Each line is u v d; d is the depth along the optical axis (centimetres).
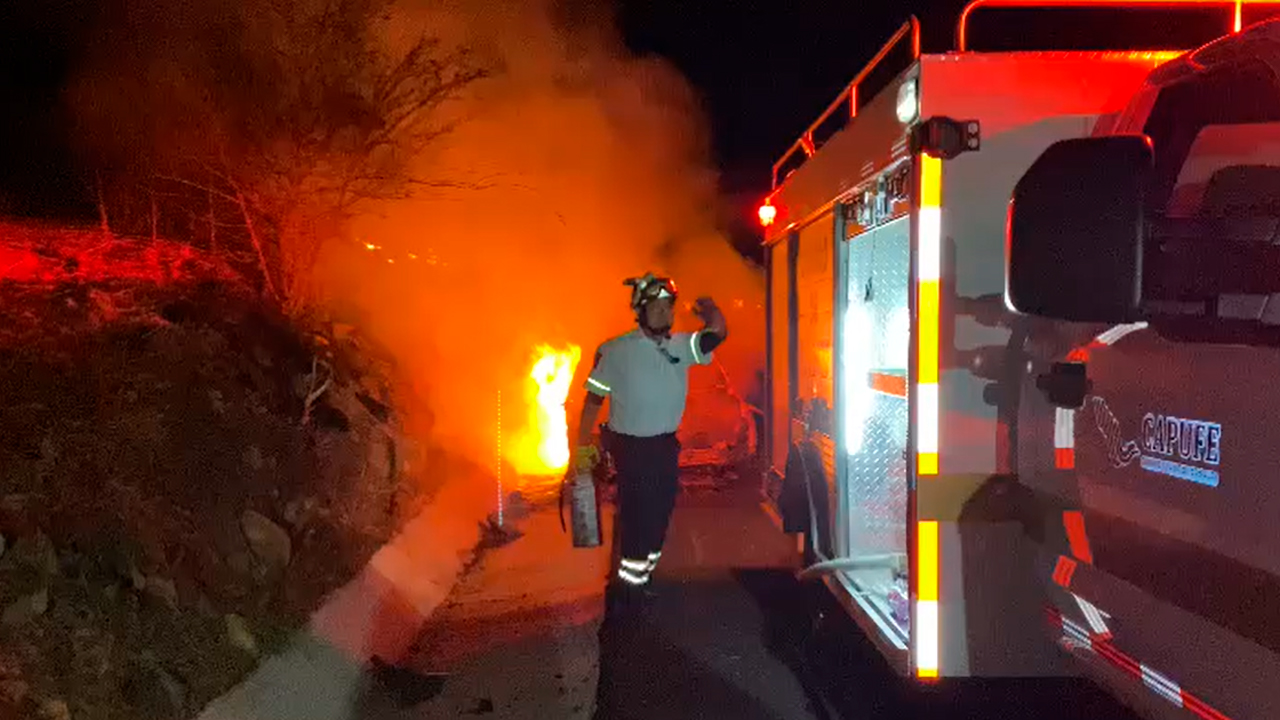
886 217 525
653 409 671
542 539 977
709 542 945
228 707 461
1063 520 395
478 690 588
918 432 445
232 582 550
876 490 568
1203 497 296
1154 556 324
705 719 548
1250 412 276
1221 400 289
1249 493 275
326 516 709
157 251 904
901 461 518
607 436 692
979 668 444
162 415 567
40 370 542
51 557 436
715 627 695
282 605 571
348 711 543
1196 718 307
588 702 571
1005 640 443
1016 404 441
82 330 624
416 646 670
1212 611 293
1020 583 442
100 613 438
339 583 656
